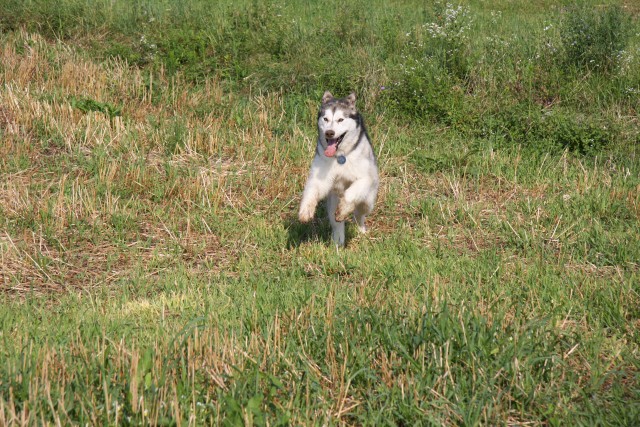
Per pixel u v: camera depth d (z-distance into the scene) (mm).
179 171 8344
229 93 10875
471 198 8172
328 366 4133
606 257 6508
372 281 5828
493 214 7652
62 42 12195
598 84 10648
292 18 13227
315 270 6254
